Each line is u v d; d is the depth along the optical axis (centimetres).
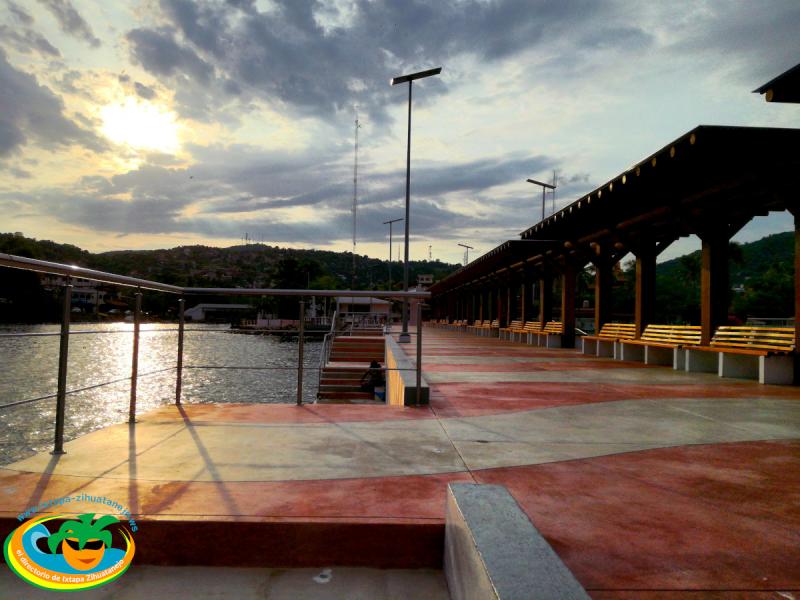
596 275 1534
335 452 351
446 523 219
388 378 1049
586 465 330
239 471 303
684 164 849
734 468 327
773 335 822
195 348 2498
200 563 222
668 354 1092
